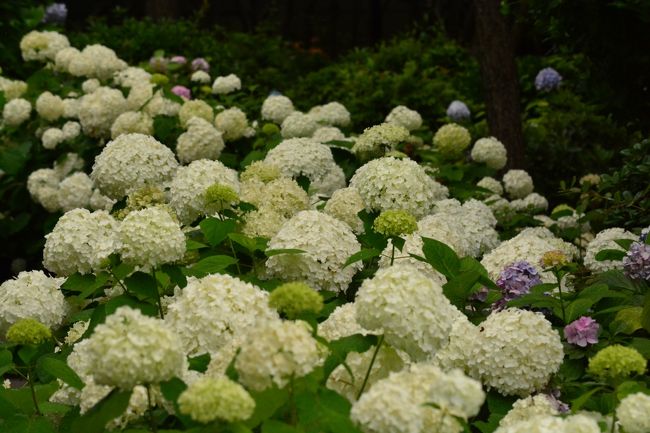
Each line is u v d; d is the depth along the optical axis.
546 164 9.38
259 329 2.44
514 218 6.61
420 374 2.51
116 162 4.81
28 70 9.69
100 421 2.55
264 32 15.91
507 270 4.18
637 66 6.20
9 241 8.17
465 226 5.35
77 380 3.15
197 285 3.29
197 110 6.70
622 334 3.93
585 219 5.75
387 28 21.86
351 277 4.07
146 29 13.03
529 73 12.15
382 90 11.49
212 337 3.16
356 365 3.05
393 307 2.78
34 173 7.74
